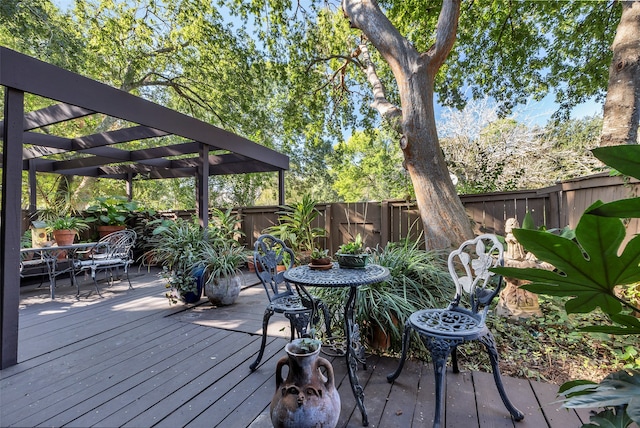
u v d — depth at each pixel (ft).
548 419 4.97
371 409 5.28
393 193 27.30
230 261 11.55
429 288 7.86
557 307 8.66
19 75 6.86
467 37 18.30
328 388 4.50
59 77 7.68
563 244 1.97
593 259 2.00
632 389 1.99
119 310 10.71
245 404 5.43
